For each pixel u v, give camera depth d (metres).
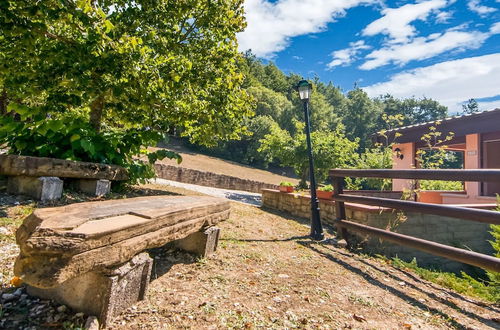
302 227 6.17
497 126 7.65
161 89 5.46
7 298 1.74
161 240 1.98
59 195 3.96
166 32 6.23
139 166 5.52
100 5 6.09
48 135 4.24
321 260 3.77
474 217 2.82
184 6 6.15
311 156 5.36
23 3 4.35
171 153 5.82
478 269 5.34
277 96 45.97
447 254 3.04
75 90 5.11
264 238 4.54
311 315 2.17
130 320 1.73
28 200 3.61
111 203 2.16
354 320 2.19
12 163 3.63
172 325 1.76
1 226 2.77
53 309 1.67
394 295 2.85
